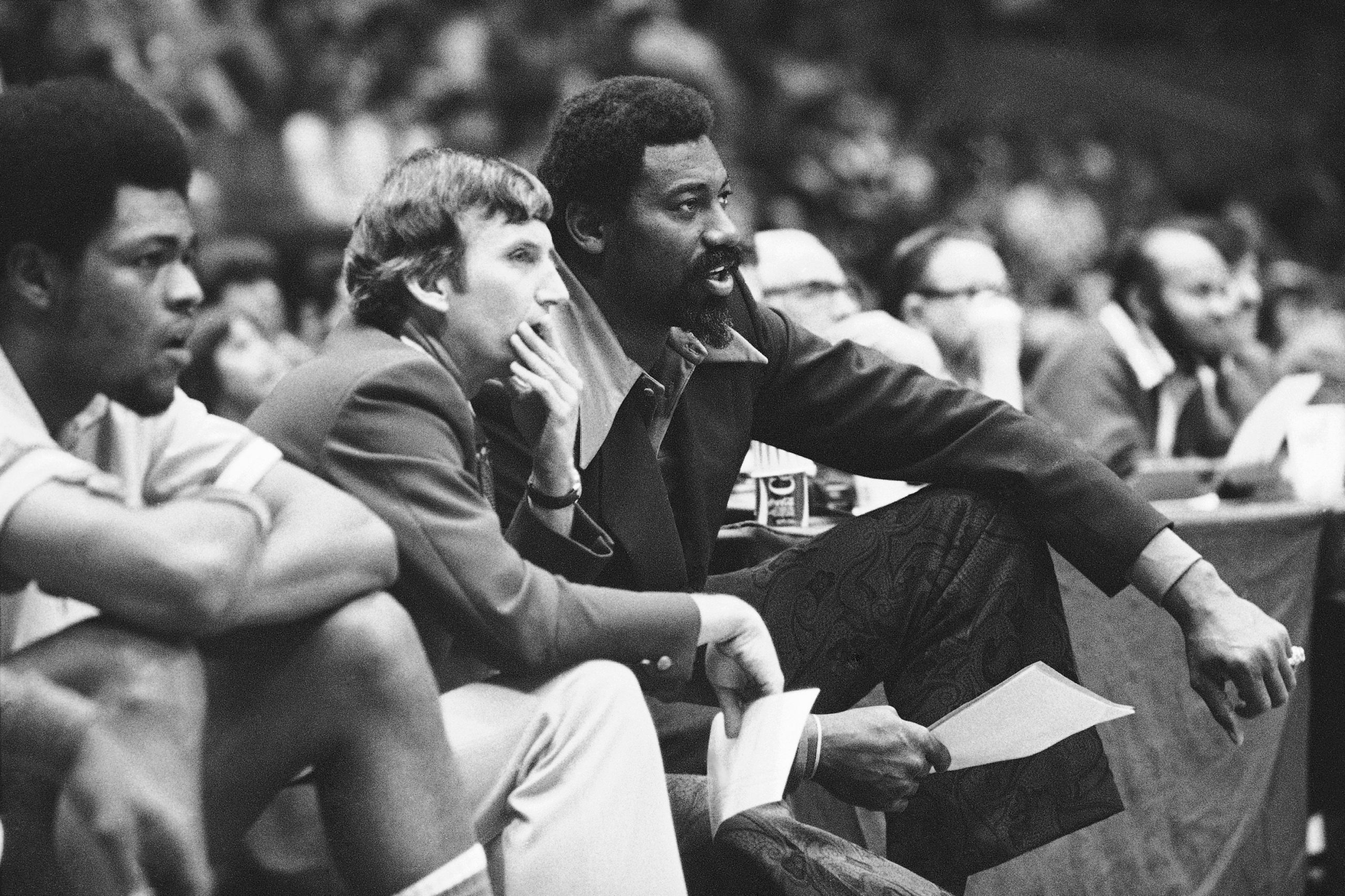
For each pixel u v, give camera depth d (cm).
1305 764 499
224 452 286
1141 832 464
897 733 344
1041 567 383
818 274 578
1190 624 379
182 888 245
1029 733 346
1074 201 1750
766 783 320
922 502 381
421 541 296
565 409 329
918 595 374
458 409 312
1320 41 2272
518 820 288
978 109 2056
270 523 262
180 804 244
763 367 397
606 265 367
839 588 377
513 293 325
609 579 363
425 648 314
